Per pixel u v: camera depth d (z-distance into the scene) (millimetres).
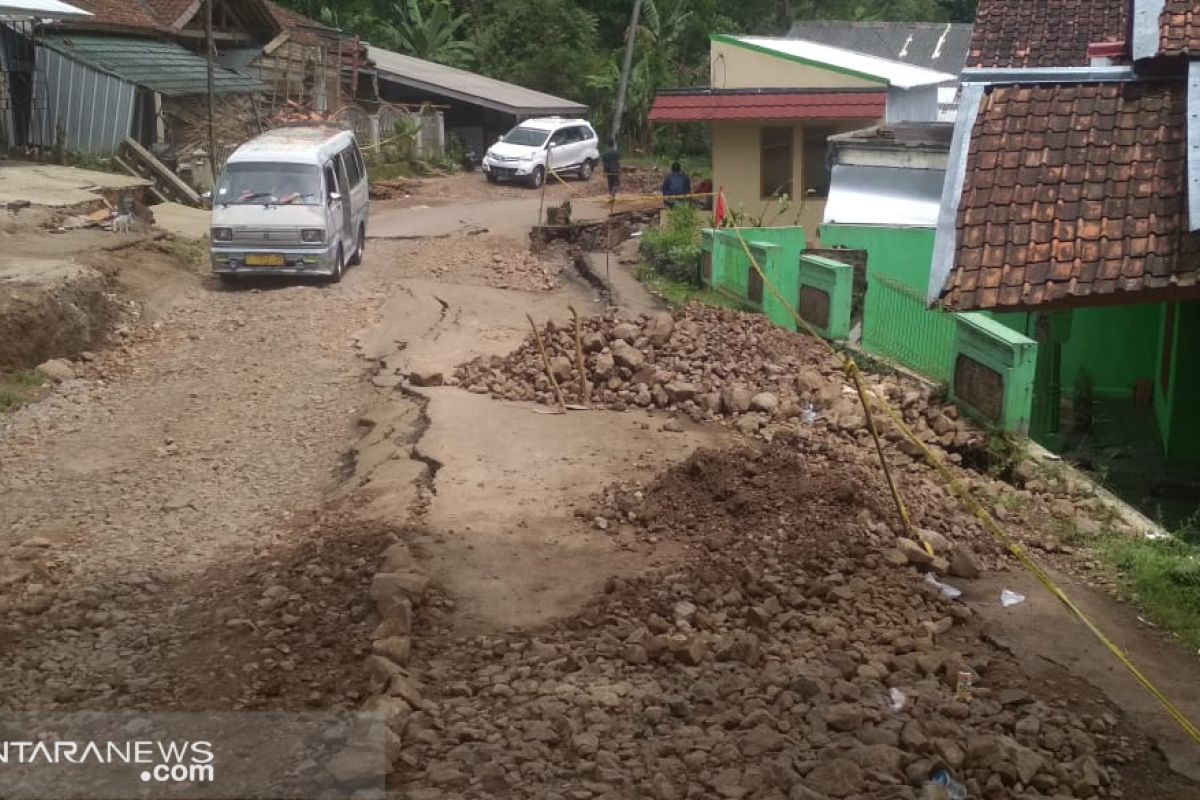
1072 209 10602
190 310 18172
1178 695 7410
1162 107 11203
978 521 10383
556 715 6398
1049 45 17828
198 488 11273
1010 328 14094
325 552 9023
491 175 36875
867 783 5777
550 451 11391
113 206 23094
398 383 13930
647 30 50281
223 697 6801
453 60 49719
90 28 29172
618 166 33438
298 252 19234
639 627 7680
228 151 29812
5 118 27453
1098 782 6230
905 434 10859
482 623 7766
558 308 19297
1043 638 8180
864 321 16031
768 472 10273
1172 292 9930
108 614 8398
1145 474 13672
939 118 29844
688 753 6082
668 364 14273
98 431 12969
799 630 7859
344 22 49031
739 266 19094
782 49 30109
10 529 10211
